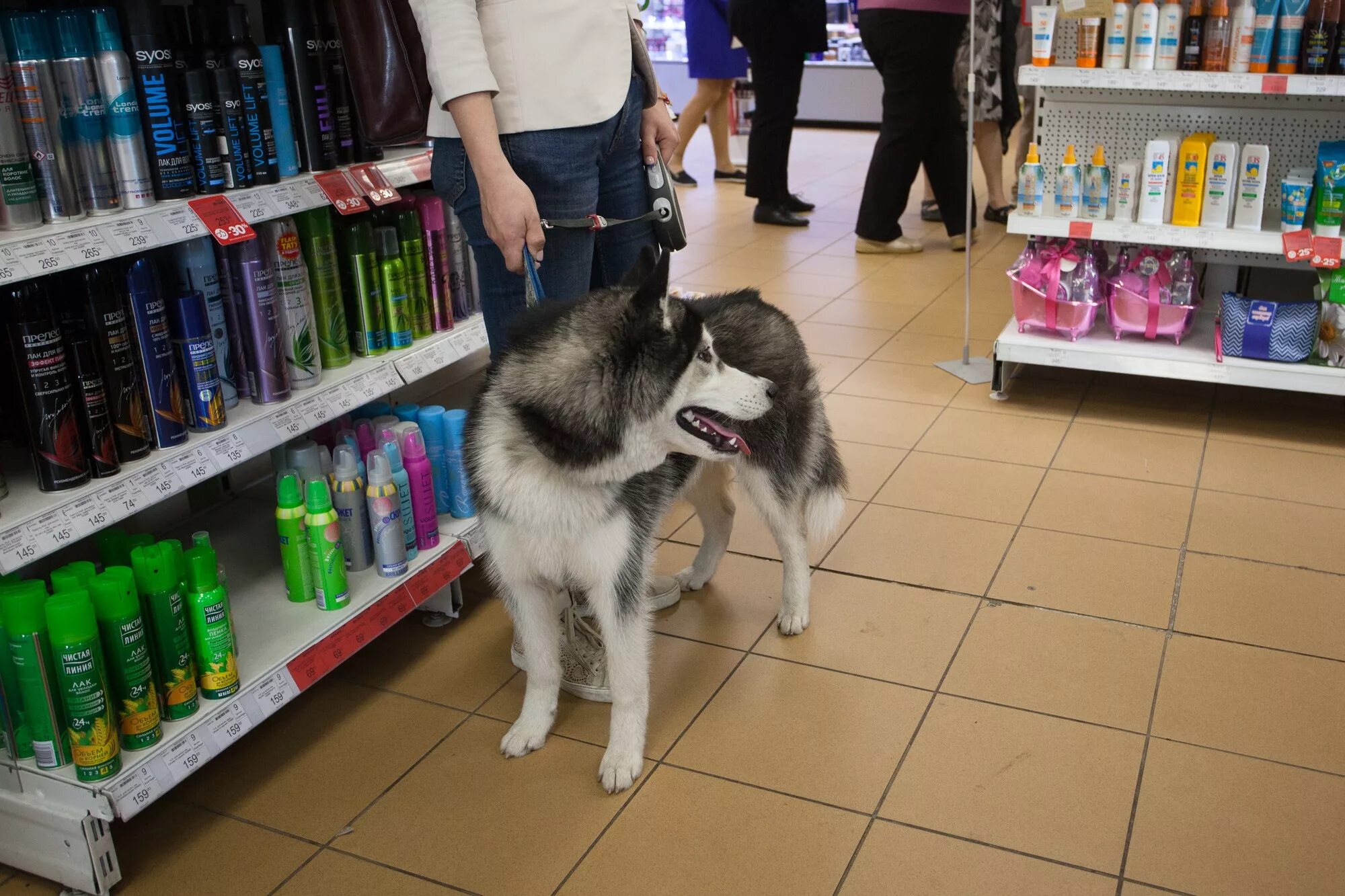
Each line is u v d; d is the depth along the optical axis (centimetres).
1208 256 430
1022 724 235
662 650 268
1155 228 376
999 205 679
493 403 209
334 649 234
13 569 177
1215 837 201
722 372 211
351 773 228
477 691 256
